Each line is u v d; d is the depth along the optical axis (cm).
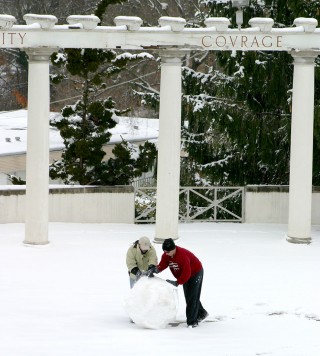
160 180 3878
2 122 7600
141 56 4912
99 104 4734
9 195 4266
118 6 8225
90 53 4694
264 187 4559
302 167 3925
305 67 3875
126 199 4509
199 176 5347
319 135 4450
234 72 4878
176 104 3847
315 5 4591
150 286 2545
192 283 2561
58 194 4381
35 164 3738
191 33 3750
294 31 3791
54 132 6844
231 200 5131
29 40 3653
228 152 5203
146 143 4834
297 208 3941
